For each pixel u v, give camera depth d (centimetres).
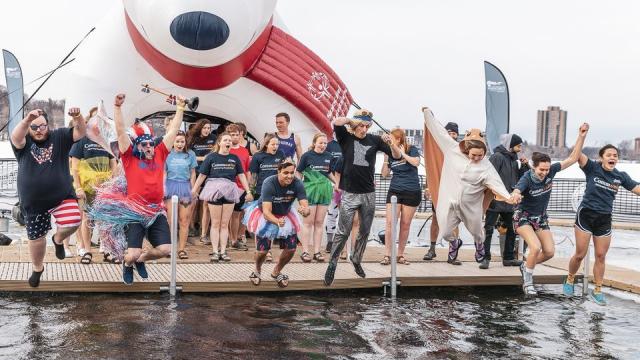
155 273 890
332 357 613
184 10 990
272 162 1035
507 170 1058
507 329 735
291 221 841
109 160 937
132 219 762
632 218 2372
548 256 911
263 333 682
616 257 1362
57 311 736
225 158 991
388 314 787
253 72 1211
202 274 891
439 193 1004
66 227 734
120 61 1181
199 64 1098
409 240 1555
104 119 754
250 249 1152
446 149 987
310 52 1302
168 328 685
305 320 741
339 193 1135
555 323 770
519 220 912
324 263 1018
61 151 719
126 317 721
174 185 995
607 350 665
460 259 1135
